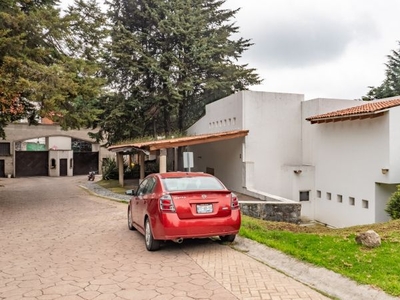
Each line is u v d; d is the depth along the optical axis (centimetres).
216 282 500
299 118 1919
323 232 859
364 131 1442
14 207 1461
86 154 4281
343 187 1569
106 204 1496
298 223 1419
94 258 640
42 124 3888
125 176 2800
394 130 1309
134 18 2683
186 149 2681
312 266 542
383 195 1394
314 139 1808
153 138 2517
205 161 2359
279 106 1877
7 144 3750
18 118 1717
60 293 470
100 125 2520
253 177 1789
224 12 3005
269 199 1553
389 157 1306
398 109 1309
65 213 1259
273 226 950
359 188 1469
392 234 686
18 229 957
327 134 1684
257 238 721
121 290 476
